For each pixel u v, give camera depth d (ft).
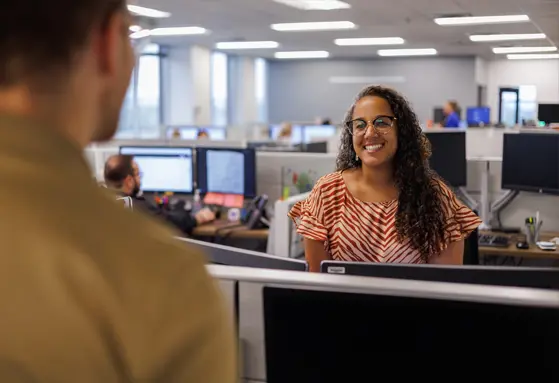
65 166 1.37
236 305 3.01
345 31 32.24
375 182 5.60
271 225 11.12
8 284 1.25
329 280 2.74
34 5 1.33
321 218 5.62
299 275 2.87
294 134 29.07
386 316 2.65
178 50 39.65
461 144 11.47
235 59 46.42
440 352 2.60
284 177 12.53
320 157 12.23
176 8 24.97
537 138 10.82
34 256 1.27
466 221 5.62
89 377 1.26
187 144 18.78
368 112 5.59
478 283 3.34
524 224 11.40
